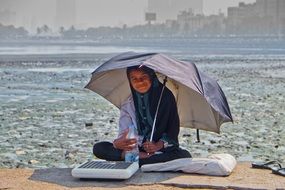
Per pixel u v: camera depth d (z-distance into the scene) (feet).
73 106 81.00
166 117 26.25
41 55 292.81
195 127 27.07
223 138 53.26
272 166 27.09
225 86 120.37
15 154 44.52
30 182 24.73
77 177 24.95
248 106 82.17
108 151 27.09
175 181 24.52
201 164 25.72
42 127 60.03
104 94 27.63
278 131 58.39
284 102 87.92
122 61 26.09
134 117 26.78
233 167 26.68
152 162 26.27
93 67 189.88
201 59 253.65
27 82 128.16
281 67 194.29
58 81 131.13
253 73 163.53
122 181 24.73
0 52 342.85
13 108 78.23
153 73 26.04
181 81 24.41
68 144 49.32
